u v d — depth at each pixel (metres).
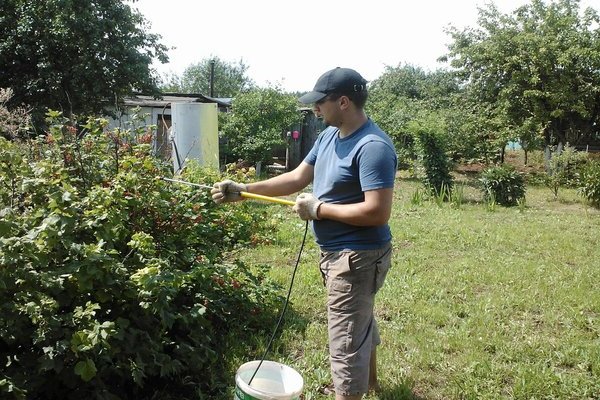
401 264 6.44
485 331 4.34
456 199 12.38
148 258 3.15
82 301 2.78
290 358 3.69
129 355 2.79
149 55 14.84
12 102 13.21
